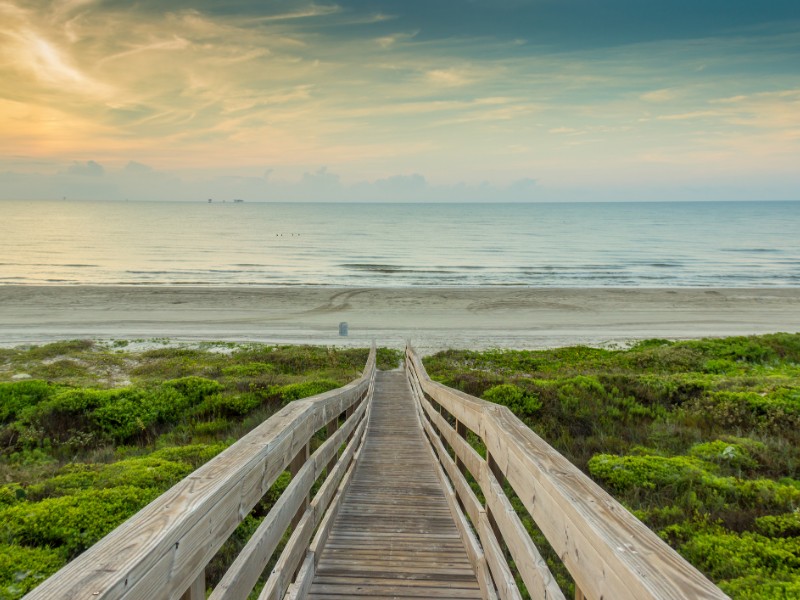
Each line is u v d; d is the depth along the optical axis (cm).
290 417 288
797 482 782
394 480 629
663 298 3666
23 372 1902
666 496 706
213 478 171
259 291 3834
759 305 3441
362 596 333
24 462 905
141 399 1192
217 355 2219
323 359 2139
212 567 509
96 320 2953
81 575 105
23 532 530
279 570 265
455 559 392
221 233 10681
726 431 1090
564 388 1321
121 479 685
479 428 337
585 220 17562
